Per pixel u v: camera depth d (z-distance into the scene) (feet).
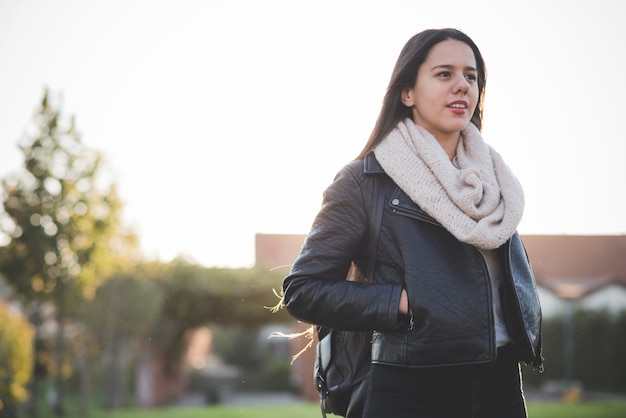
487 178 5.82
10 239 41.55
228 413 52.65
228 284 71.77
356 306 5.47
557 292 84.23
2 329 35.81
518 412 5.80
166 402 97.66
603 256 69.82
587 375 83.05
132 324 62.49
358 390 5.93
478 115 6.79
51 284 42.11
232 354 162.20
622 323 82.69
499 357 5.67
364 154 6.20
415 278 5.44
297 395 116.47
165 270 70.95
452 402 5.49
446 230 5.57
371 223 5.79
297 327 73.56
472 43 6.21
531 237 55.83
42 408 64.90
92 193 42.50
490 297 5.40
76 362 72.08
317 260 5.83
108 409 68.18
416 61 6.05
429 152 5.69
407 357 5.41
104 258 44.45
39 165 41.57
